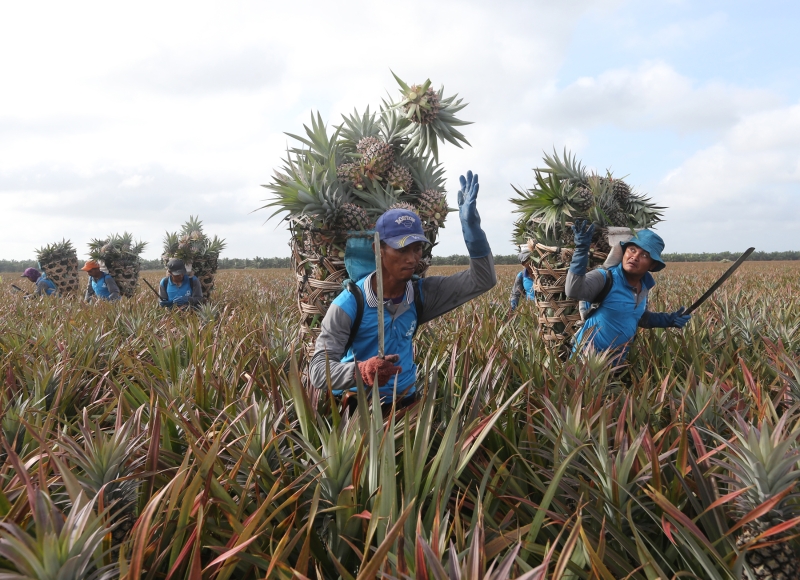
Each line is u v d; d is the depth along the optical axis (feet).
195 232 40.14
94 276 40.93
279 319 23.75
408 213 9.08
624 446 6.83
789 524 5.10
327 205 11.49
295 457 8.11
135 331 20.18
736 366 12.40
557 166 20.13
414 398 10.16
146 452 7.95
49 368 13.19
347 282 9.59
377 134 15.03
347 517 6.02
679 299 31.83
